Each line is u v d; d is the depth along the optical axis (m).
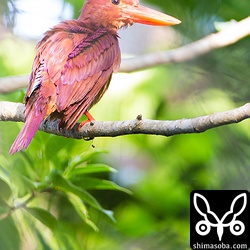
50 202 10.68
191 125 7.33
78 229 11.10
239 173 12.62
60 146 8.87
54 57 8.53
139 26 13.59
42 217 8.52
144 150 13.01
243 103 12.55
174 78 12.59
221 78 12.46
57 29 9.10
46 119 8.62
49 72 8.37
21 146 7.81
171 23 9.78
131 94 12.52
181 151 12.97
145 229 12.68
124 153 12.88
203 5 12.20
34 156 8.94
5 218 8.28
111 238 12.06
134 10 9.80
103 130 8.05
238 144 12.72
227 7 12.18
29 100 8.23
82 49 8.73
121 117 12.41
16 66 12.19
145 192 13.02
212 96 12.62
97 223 11.23
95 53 8.80
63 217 10.91
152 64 11.45
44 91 8.21
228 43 11.35
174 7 12.28
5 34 11.88
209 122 7.22
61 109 8.19
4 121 8.91
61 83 8.34
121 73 12.41
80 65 8.57
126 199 12.97
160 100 12.59
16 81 10.59
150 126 7.59
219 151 12.78
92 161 12.52
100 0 9.77
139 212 12.88
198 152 12.91
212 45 11.38
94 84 8.66
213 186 12.70
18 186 8.48
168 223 12.84
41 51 8.62
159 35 13.48
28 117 8.11
